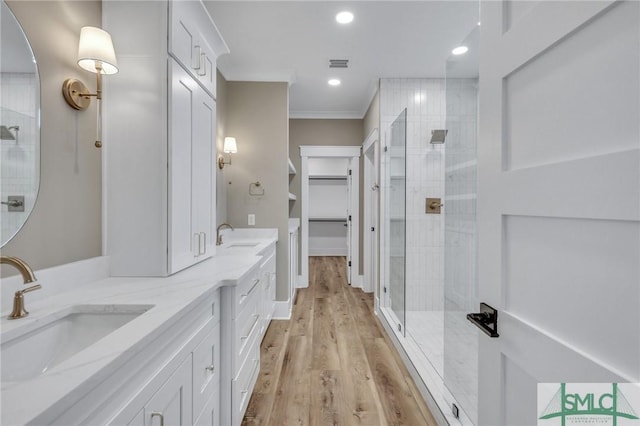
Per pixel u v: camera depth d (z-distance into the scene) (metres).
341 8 2.34
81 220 1.42
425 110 3.54
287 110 3.49
